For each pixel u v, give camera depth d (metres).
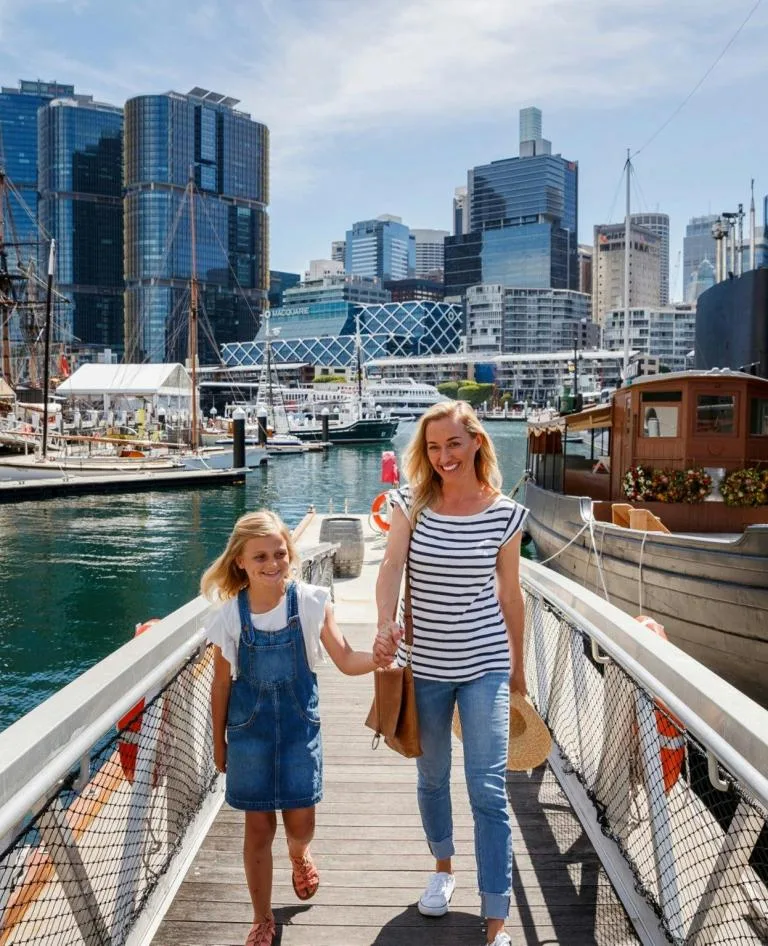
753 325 24.98
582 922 3.28
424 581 3.15
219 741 3.12
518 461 74.81
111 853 3.30
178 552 26.69
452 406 3.18
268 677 2.99
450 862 3.45
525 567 6.27
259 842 3.06
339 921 3.34
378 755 5.35
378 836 4.11
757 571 9.05
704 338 29.47
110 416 72.50
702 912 2.77
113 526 32.53
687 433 12.59
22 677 14.18
